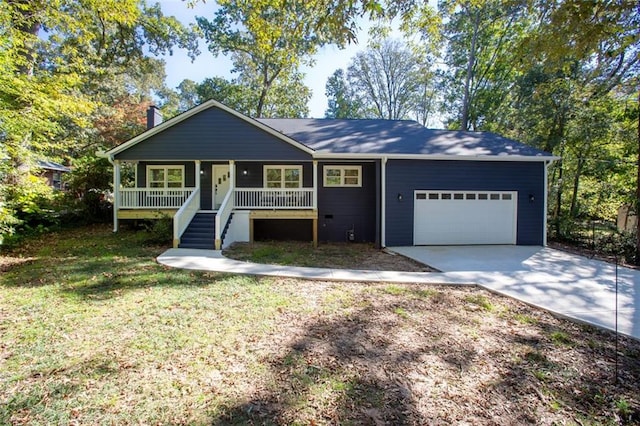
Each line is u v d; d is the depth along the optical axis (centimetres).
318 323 469
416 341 421
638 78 1088
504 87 2400
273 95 2855
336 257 996
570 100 1470
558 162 1575
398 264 899
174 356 369
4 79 886
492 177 1245
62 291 591
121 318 472
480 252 1089
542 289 659
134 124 2467
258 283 669
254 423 268
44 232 1294
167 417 273
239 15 2314
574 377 351
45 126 1041
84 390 306
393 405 296
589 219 1538
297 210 1270
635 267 884
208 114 1260
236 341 407
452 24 2333
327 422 272
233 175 1275
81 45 1642
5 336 412
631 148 1435
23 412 276
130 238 1180
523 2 612
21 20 1065
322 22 532
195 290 609
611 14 512
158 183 1464
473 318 505
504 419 284
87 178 1558
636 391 329
